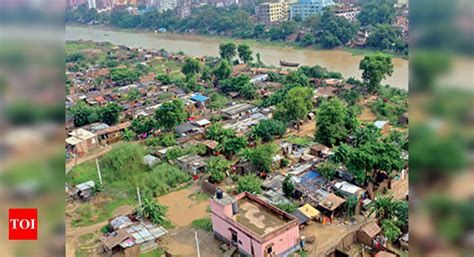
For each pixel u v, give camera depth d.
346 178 46.09
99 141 64.56
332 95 76.88
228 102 79.69
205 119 68.75
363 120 67.50
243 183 45.59
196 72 101.00
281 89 79.56
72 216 44.84
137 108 76.12
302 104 63.44
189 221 43.16
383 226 36.88
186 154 55.81
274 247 34.69
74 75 107.25
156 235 38.94
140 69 111.31
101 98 83.31
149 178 50.03
